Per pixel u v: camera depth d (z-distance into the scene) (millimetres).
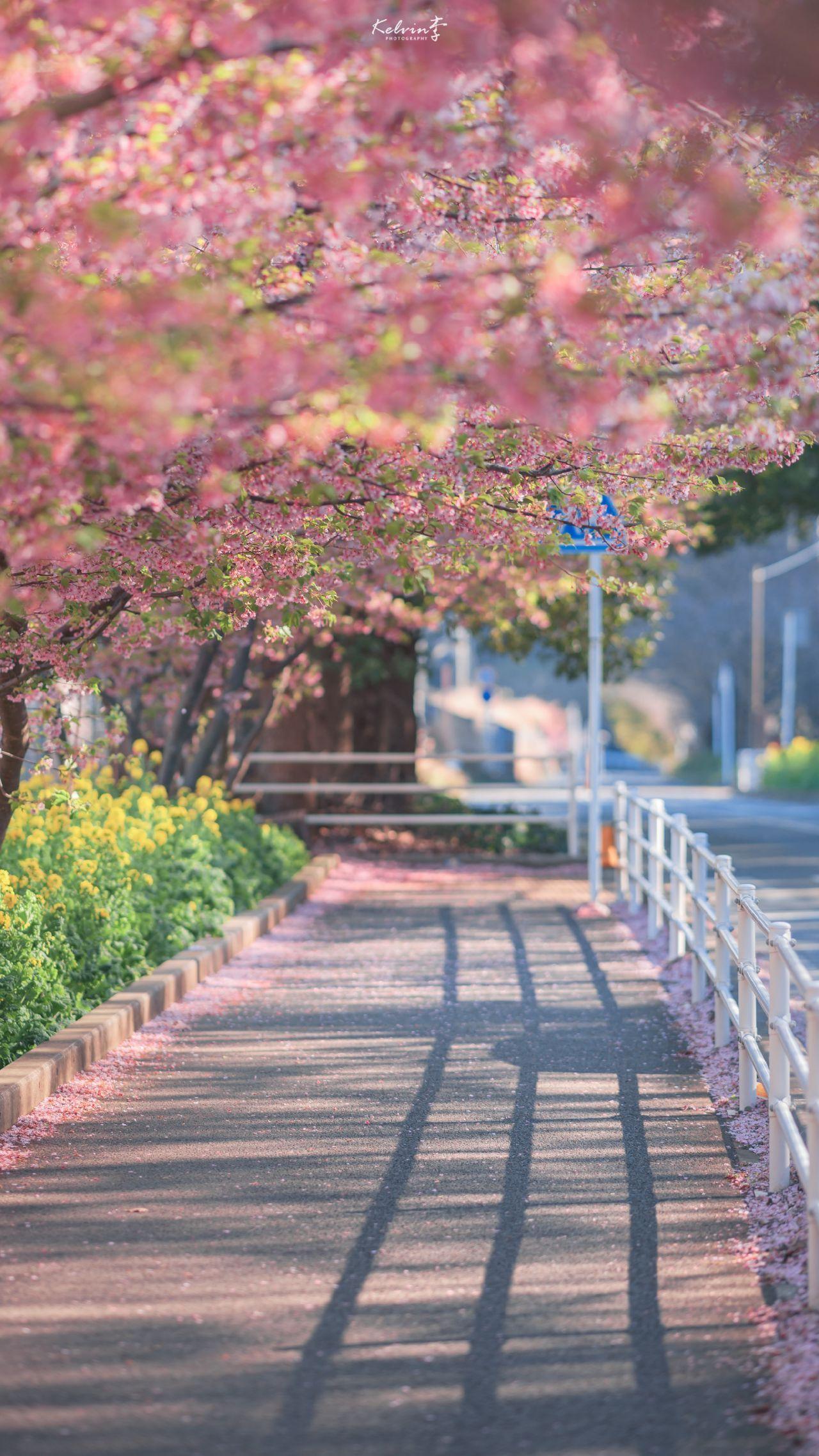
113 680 26375
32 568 12234
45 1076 13750
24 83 8055
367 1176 11875
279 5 8227
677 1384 8211
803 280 9414
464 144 9289
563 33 8633
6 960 15180
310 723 41094
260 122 8500
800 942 25047
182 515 11188
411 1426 7730
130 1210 10984
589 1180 11828
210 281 9219
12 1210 10961
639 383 9141
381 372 8023
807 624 128500
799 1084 14578
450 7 8555
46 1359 8469
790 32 10133
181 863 22484
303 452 10047
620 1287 9602
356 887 30766
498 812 42062
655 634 39344
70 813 19609
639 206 9633
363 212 9539
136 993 17109
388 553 13125
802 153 11078
